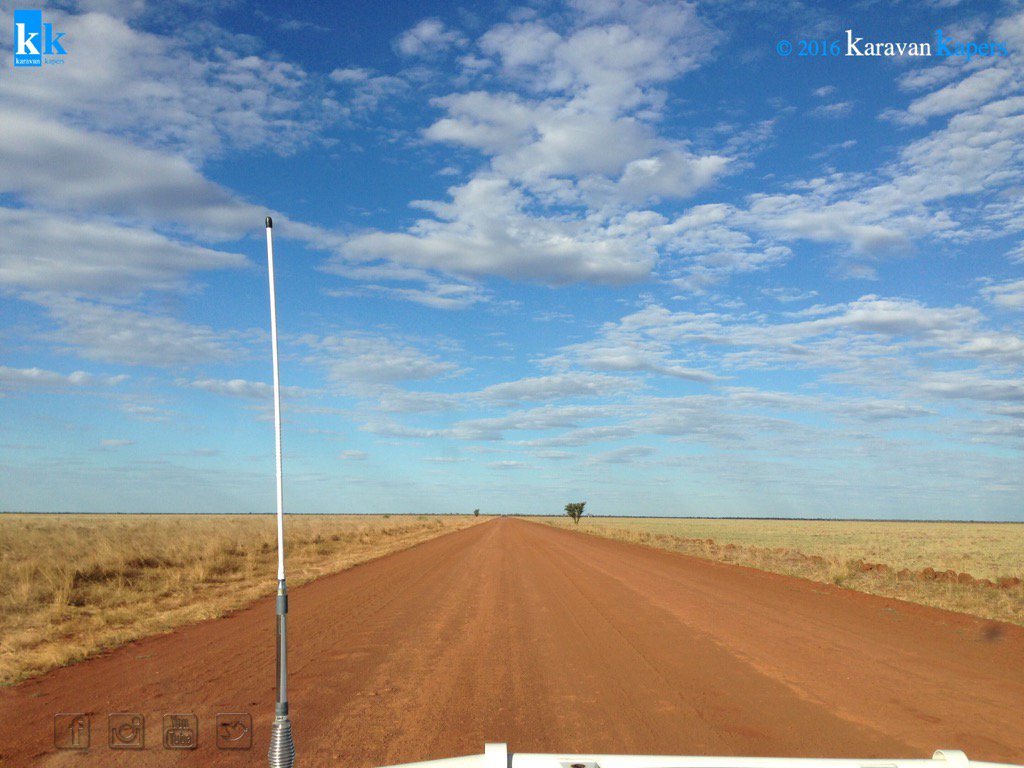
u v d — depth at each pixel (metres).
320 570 23.31
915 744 6.09
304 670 9.07
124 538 28.94
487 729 6.59
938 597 16.31
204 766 5.69
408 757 5.80
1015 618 13.20
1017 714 7.03
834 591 17.70
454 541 44.84
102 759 5.84
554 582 19.92
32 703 7.48
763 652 10.20
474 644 10.87
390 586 18.86
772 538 62.94
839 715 7.00
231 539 31.08
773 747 6.01
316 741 6.25
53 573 17.08
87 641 10.64
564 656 9.97
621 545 41.38
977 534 75.94
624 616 13.67
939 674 8.79
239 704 7.45
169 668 9.11
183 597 16.08
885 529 101.06
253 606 15.12
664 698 7.70
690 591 17.77
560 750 5.97
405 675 8.83
